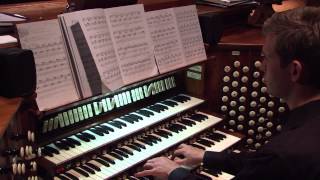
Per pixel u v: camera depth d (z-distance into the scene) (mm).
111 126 1949
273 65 1280
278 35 1228
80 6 1787
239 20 2754
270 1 2695
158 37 2043
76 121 1857
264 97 2406
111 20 1817
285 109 2412
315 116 1199
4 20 1727
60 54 1617
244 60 2350
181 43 2150
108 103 1967
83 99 1693
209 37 2285
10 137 1385
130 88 2057
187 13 2201
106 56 1774
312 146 1111
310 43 1165
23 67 1399
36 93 1521
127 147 1921
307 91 1244
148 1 2154
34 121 1630
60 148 1747
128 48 1886
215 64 2354
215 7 2570
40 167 1665
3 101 1376
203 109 2381
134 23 1918
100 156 1833
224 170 1767
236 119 2459
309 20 1197
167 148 1950
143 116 2068
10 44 1527
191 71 2332
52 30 1596
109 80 1778
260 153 1197
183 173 1526
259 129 2473
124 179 1788
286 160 1111
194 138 2141
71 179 1661
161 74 2045
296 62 1207
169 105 2215
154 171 1618
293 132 1182
